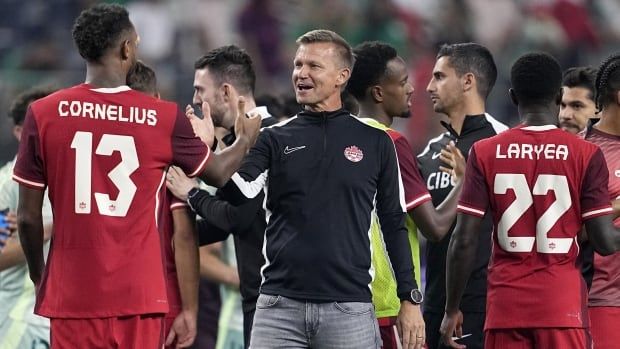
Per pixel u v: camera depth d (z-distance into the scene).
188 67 54.84
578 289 20.97
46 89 27.67
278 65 56.56
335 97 21.39
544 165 20.91
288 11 57.66
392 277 22.66
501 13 58.50
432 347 24.23
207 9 57.31
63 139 19.59
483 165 21.22
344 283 20.56
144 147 19.80
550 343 20.84
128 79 23.25
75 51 53.53
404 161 22.17
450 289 21.75
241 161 20.55
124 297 19.59
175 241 23.50
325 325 20.56
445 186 24.28
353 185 20.73
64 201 19.64
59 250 19.70
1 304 26.44
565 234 20.89
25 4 55.19
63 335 19.62
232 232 22.31
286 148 20.94
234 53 24.39
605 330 21.95
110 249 19.58
